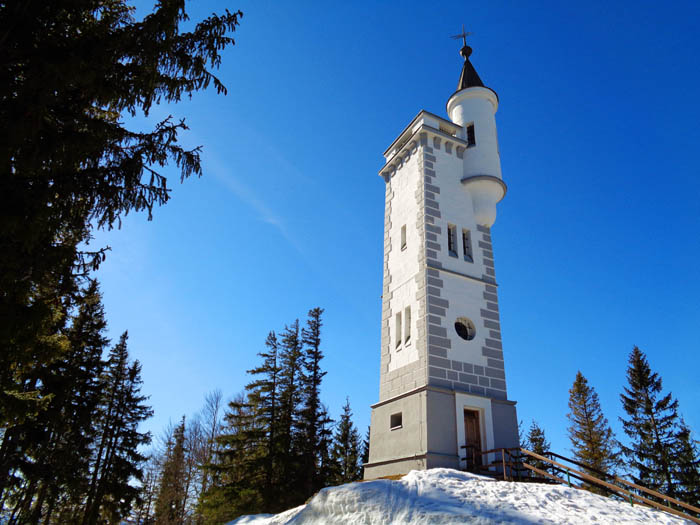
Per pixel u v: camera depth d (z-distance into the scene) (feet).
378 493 45.68
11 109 26.89
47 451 86.58
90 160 33.14
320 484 123.24
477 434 64.75
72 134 30.01
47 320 34.19
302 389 130.41
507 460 63.00
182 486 142.72
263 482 112.88
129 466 122.21
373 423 70.74
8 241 29.17
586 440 149.69
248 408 127.13
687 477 116.88
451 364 65.92
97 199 32.17
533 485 45.88
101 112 40.32
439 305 68.90
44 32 29.96
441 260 72.38
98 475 121.19
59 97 30.71
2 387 35.83
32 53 28.66
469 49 95.35
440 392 63.16
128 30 30.63
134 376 133.69
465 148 83.97
